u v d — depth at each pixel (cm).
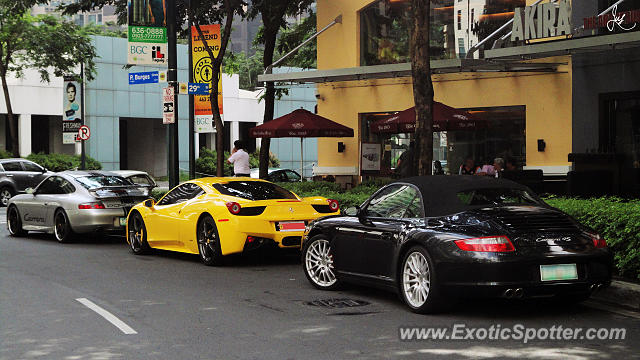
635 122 1673
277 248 1202
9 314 845
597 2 1716
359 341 703
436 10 2083
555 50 1555
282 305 894
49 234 1847
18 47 3659
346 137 2270
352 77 2098
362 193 1683
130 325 784
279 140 5828
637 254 895
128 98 5000
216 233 1212
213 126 2120
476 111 2028
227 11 1808
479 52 1812
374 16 2225
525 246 758
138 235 1416
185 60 5291
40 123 5038
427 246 800
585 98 1766
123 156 5362
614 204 1024
